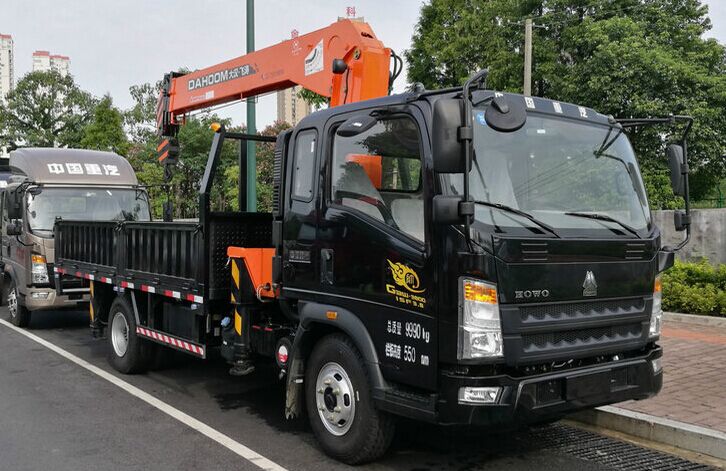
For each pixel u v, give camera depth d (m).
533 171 4.30
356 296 4.57
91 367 8.03
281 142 5.42
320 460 4.88
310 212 5.02
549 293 4.02
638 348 4.61
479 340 3.81
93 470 4.66
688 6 22.50
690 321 9.95
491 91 4.31
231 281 5.88
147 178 30.06
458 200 3.68
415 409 4.11
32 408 6.23
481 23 23.52
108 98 36.31
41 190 10.56
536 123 4.41
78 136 48.62
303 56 6.76
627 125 5.10
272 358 5.78
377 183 4.50
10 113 49.38
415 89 4.32
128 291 7.61
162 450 5.09
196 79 8.49
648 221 4.79
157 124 9.43
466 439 5.40
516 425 3.99
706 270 10.65
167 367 7.93
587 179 4.54
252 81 7.54
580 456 5.01
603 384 4.27
